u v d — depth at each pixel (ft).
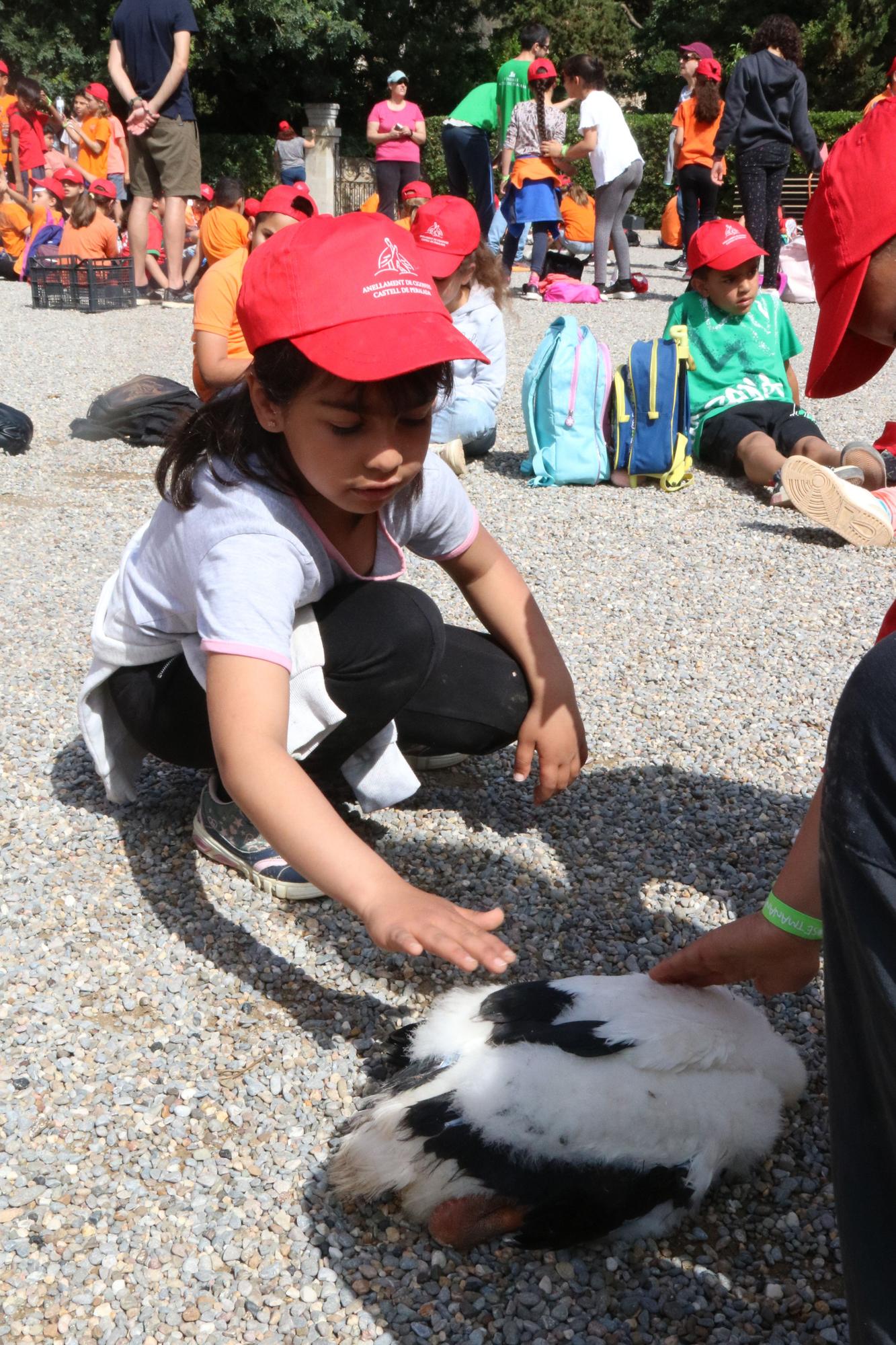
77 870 9.02
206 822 9.04
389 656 8.04
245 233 29.04
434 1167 5.75
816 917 5.55
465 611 14.20
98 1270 5.85
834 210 4.81
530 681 8.92
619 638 13.70
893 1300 4.07
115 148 46.09
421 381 6.22
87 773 10.40
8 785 10.16
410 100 89.66
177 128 35.04
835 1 85.61
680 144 37.93
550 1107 5.68
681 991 6.36
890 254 4.72
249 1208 6.21
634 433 19.52
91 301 36.37
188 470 7.21
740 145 33.53
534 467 20.06
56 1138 6.59
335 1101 6.93
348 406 6.16
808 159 33.68
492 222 40.04
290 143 54.54
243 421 7.02
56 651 12.93
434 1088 5.93
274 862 8.80
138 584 8.08
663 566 16.19
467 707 9.00
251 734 6.38
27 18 76.79
